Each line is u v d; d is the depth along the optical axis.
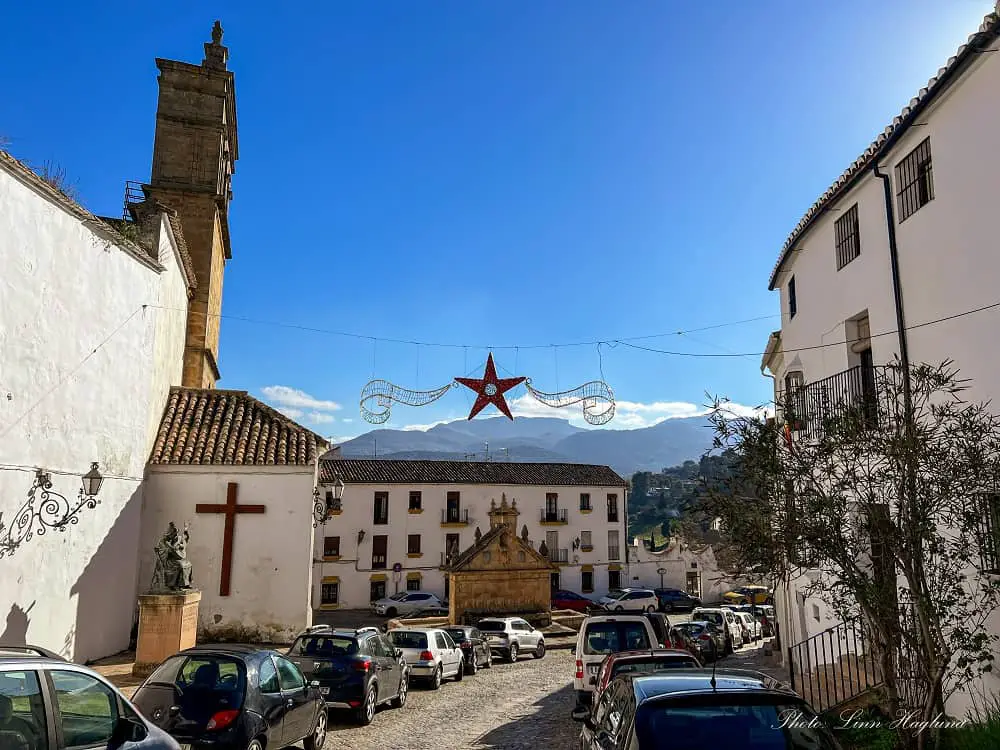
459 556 29.83
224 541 18.41
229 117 27.80
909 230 11.27
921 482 7.48
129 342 16.78
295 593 18.39
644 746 5.00
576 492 54.66
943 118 10.38
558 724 12.66
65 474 13.95
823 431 8.30
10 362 12.18
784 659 18.31
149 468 18.44
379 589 48.06
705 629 22.66
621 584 54.38
